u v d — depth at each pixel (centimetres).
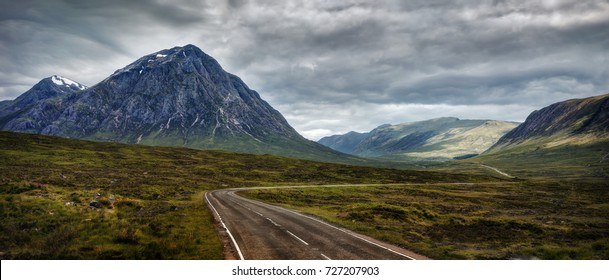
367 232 2866
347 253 2095
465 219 3975
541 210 6075
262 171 13112
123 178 7712
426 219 4022
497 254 2205
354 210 4300
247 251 2122
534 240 2844
